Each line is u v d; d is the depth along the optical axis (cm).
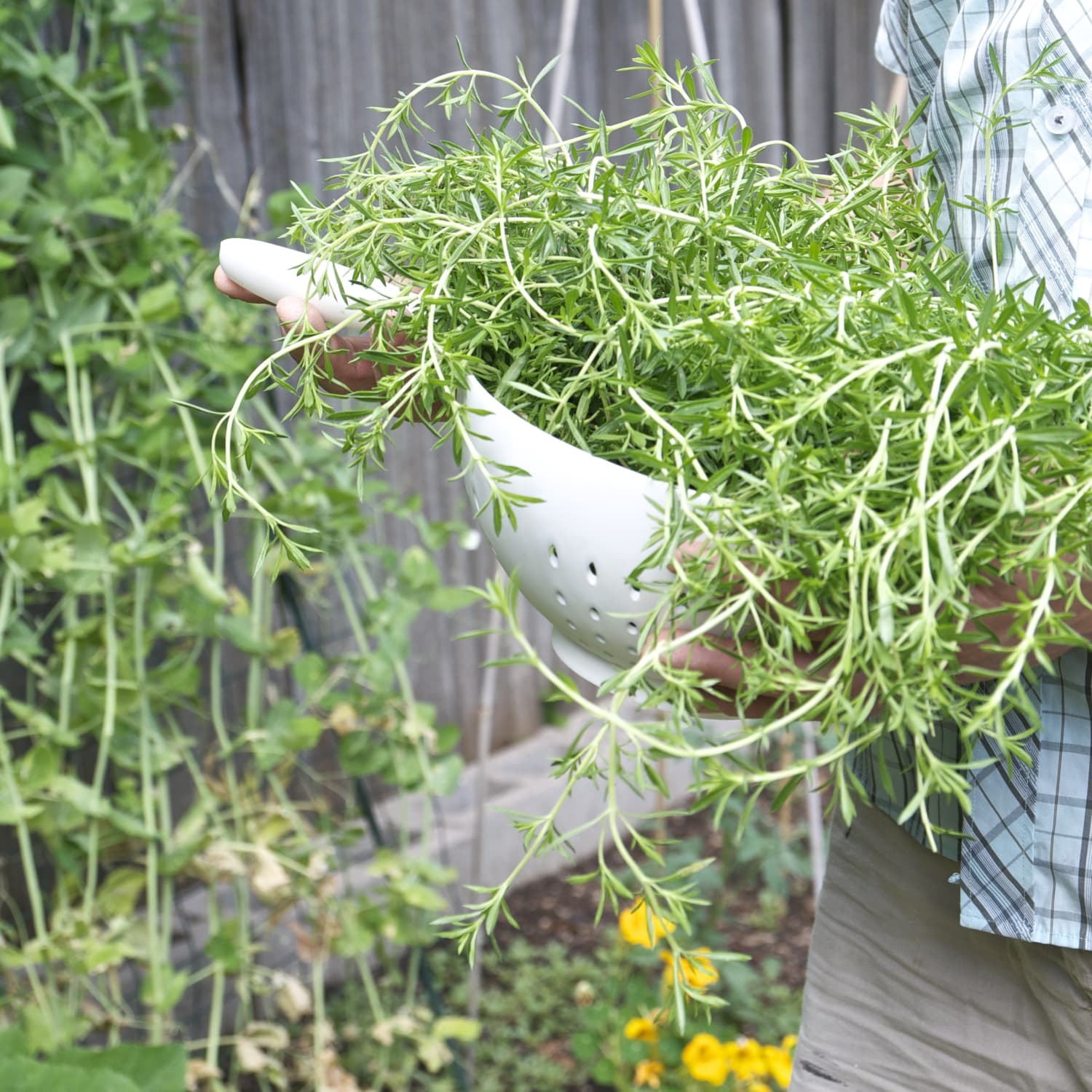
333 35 245
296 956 240
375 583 260
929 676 57
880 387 67
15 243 175
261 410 186
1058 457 61
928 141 100
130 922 175
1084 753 87
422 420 81
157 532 176
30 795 163
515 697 304
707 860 62
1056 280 88
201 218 226
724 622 68
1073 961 91
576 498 70
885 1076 114
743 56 317
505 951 259
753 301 71
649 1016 211
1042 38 87
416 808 272
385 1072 211
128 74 187
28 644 164
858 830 114
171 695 182
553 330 80
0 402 165
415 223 85
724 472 63
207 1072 178
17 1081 145
